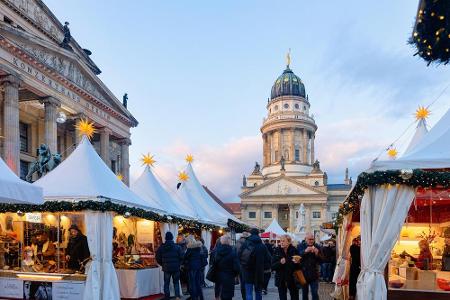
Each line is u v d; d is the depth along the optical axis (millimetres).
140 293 13516
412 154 8594
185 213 18984
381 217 8367
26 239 13469
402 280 9188
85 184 12078
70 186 12008
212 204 23844
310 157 104938
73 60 36531
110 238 11719
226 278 10445
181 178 23078
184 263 12742
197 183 24094
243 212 95938
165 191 18531
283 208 97250
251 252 10195
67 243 13211
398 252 11906
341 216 12773
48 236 13562
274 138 104062
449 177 7988
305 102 106812
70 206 11461
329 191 94938
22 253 13148
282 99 105688
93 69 46562
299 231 47969
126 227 16297
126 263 13930
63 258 13078
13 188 7887
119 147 51875
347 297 12289
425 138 9484
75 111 37562
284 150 101875
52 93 33812
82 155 13289
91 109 40156
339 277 12273
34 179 27281
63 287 11758
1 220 13398
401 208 8297
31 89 31797
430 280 9047
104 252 11539
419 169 8234
